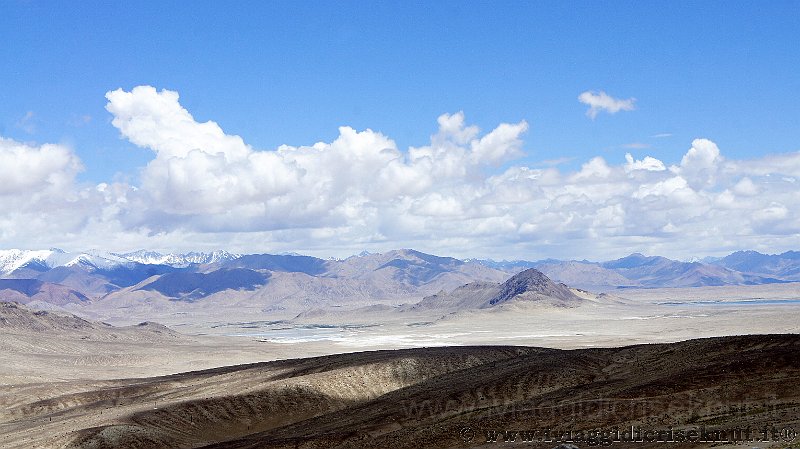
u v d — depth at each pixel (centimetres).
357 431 9094
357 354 16512
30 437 11150
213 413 12088
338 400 12988
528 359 12794
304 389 13025
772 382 7825
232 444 9788
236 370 16900
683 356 10644
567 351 13688
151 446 10738
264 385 13300
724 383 8088
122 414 11931
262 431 11444
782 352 8900
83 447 10319
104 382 16675
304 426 10606
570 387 10225
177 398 13850
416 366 14325
